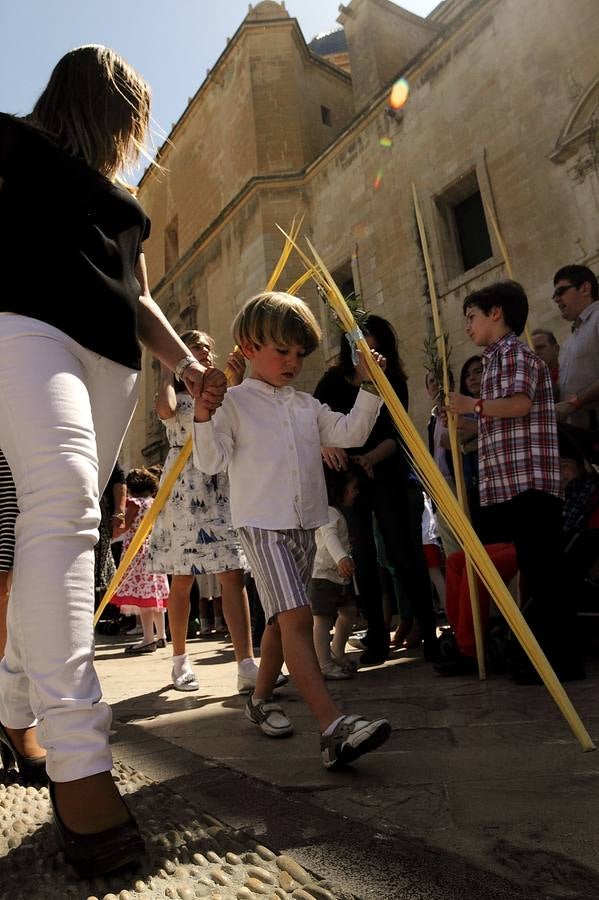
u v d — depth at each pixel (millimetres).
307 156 15078
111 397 1407
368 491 3479
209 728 2244
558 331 8992
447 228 11055
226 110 16484
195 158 17875
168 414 3182
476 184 10727
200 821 1248
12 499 1488
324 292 2100
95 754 1073
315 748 1869
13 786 1592
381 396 2006
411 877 954
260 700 2186
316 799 1371
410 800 1322
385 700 2445
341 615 3352
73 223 1352
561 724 1888
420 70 11516
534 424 2689
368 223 12406
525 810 1217
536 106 9570
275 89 15398
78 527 1195
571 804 1234
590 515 3000
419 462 1941
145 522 2221
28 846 1170
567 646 2541
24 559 1154
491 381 2752
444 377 2742
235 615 2986
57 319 1283
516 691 2430
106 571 5168
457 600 3100
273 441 1974
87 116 1491
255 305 2029
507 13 10094
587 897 877
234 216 15211
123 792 1485
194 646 5738
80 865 1018
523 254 9555
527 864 983
